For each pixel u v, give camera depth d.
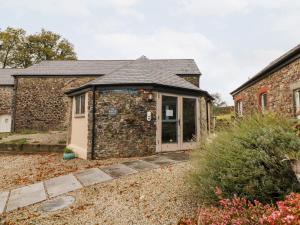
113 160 7.40
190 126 8.97
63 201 4.20
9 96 18.05
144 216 3.42
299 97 6.88
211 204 3.12
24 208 3.99
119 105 8.04
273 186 2.78
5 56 32.44
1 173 6.54
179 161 6.49
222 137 3.60
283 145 2.93
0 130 17.66
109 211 3.66
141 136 7.88
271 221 1.61
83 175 5.72
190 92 9.06
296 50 6.20
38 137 12.23
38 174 6.24
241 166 3.00
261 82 9.54
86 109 8.28
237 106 13.95
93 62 19.88
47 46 33.09
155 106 8.05
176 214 3.39
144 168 5.91
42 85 17.25
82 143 8.49
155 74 9.23
